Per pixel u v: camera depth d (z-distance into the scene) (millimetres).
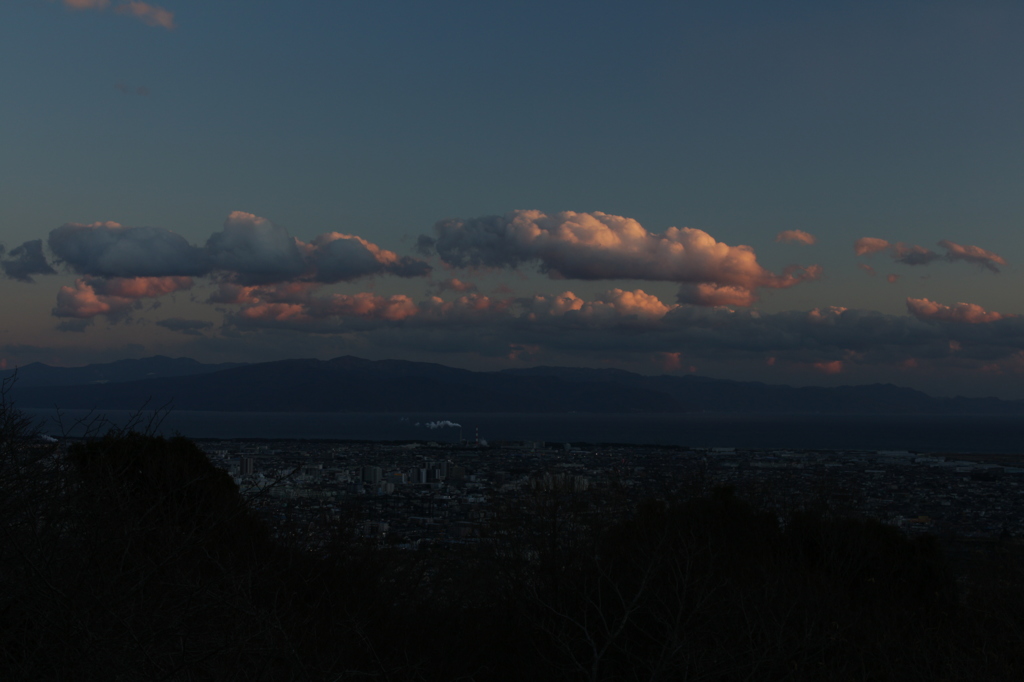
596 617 9102
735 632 8445
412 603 10320
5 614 5215
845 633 8992
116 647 4824
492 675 9836
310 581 8734
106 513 5668
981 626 8820
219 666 5258
